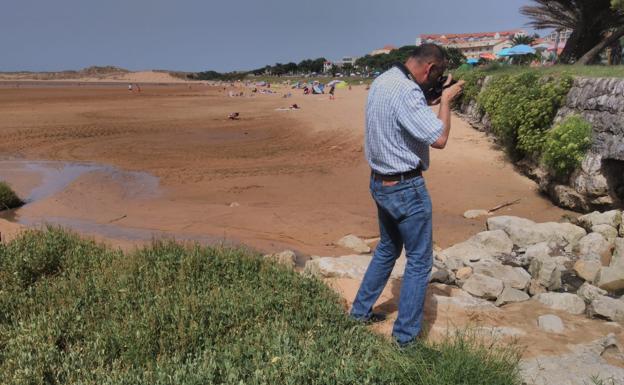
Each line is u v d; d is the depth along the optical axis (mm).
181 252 5422
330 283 5316
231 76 170500
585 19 25625
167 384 2975
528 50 38531
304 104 36469
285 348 3383
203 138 20750
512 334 4398
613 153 8641
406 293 3871
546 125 11586
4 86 86062
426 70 3764
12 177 13766
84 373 3164
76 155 16984
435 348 3693
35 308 4195
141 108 35438
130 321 3719
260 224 9266
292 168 14508
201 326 3713
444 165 13477
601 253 7039
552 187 10430
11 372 3166
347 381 3076
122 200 11383
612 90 9266
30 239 5910
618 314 4836
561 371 3717
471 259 6883
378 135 3721
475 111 19469
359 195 11500
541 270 6031
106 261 5316
